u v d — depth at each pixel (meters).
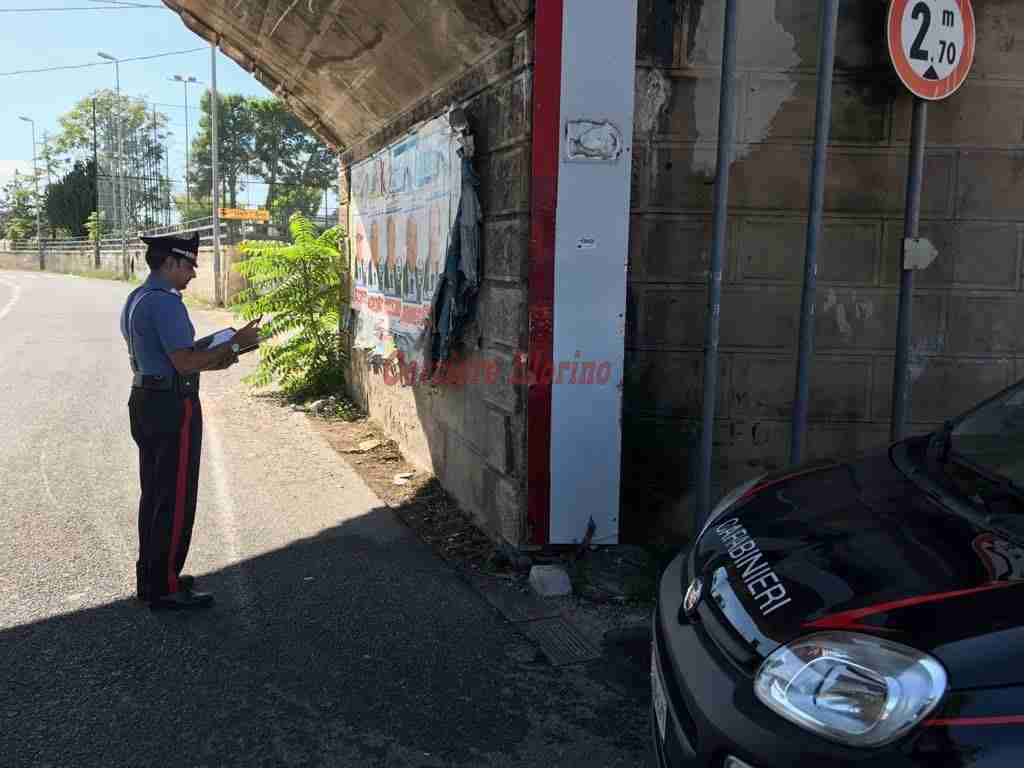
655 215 4.44
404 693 3.32
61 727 3.03
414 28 4.89
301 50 6.60
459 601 4.14
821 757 1.74
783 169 4.42
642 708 3.24
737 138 4.40
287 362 9.37
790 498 2.65
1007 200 4.49
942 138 4.44
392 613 4.01
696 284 4.49
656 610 2.63
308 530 5.15
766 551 2.33
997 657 1.69
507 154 4.33
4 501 5.56
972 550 2.04
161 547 3.90
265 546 4.88
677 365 4.55
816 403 4.61
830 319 4.54
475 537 4.96
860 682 1.78
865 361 4.57
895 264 4.51
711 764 1.96
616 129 4.09
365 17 5.25
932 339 4.58
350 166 8.49
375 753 2.93
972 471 2.54
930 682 1.70
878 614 1.89
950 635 1.77
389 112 6.47
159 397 3.86
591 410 4.31
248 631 3.80
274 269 9.24
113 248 49.19
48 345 13.89
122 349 13.49
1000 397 2.98
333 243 9.38
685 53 4.32
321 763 2.87
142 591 4.05
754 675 1.97
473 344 4.96
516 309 4.28
